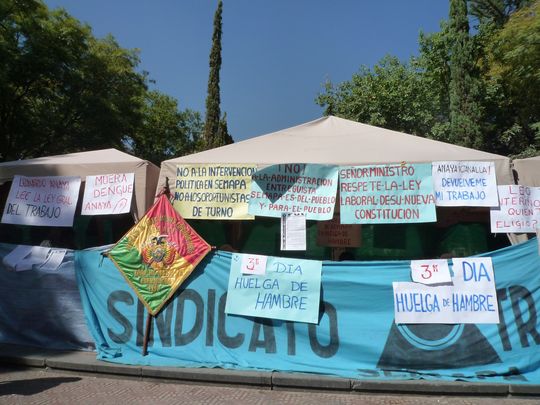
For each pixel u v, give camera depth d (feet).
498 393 17.56
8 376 20.22
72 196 25.54
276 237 29.53
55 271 23.48
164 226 22.33
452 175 22.33
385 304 19.88
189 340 21.16
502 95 63.72
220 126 99.19
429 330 19.45
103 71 73.67
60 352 22.33
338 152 24.77
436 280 19.63
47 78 62.28
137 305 22.03
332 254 28.55
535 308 19.21
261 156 25.03
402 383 17.94
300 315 20.26
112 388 18.66
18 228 31.53
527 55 48.62
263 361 20.12
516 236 22.33
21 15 55.57
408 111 76.07
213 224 30.09
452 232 27.91
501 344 19.04
